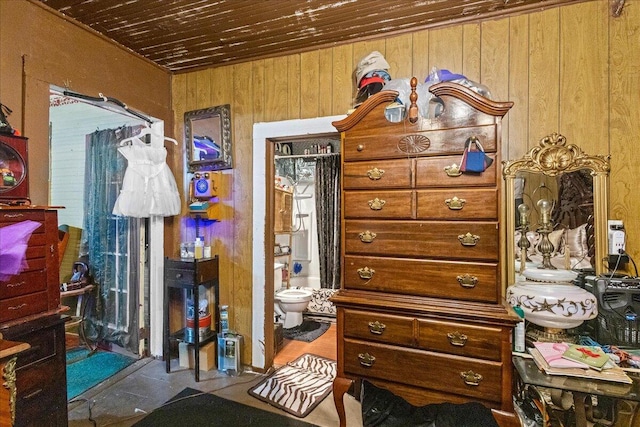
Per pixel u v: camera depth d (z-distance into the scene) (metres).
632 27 1.79
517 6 1.95
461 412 1.92
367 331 1.68
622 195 1.81
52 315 1.59
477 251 1.53
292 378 2.51
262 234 2.60
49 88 1.96
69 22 2.05
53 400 1.56
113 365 2.70
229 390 2.33
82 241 3.27
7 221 1.44
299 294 3.61
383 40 2.25
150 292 2.85
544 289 1.69
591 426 1.65
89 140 3.19
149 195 2.52
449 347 1.54
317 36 2.28
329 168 4.28
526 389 1.77
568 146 1.86
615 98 1.82
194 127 2.79
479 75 2.04
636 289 1.64
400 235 1.66
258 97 2.60
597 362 1.40
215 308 2.72
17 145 1.58
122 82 2.41
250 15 2.03
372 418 1.99
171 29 2.19
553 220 1.90
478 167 1.49
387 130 1.68
